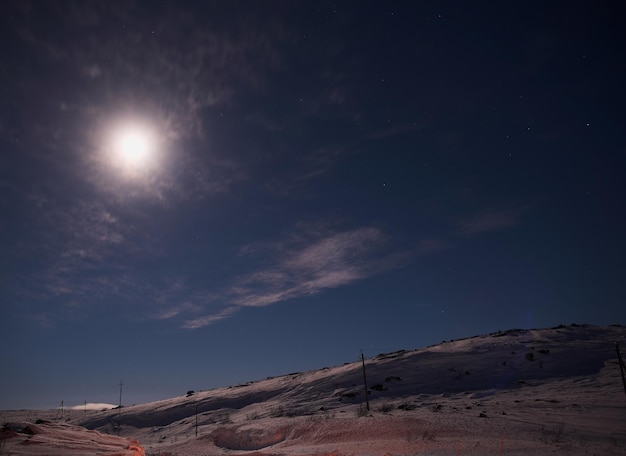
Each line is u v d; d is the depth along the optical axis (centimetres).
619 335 8844
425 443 2492
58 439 914
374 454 2294
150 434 7700
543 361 7325
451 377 7225
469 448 2183
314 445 3112
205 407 8894
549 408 3994
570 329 9556
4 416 11188
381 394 6938
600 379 5928
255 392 9294
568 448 2059
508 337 9350
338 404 6756
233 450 3753
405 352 9869
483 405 4516
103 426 8550
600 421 3153
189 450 4000
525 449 2073
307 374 10456
